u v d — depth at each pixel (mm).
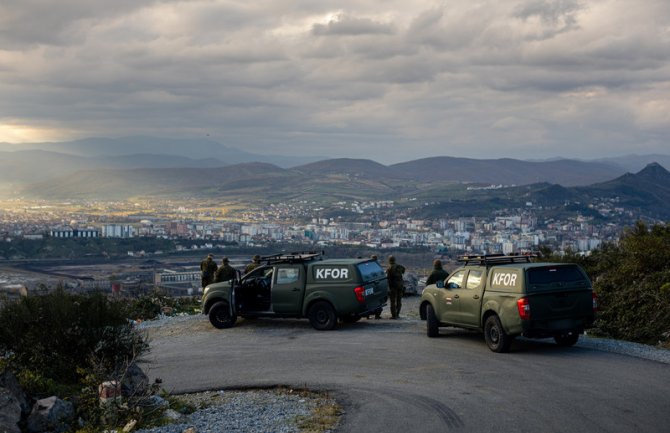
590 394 9852
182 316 23234
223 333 18484
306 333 17734
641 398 9539
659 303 15023
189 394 11484
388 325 18781
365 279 18281
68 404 9203
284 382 11883
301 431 8625
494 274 14086
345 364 13234
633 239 18344
